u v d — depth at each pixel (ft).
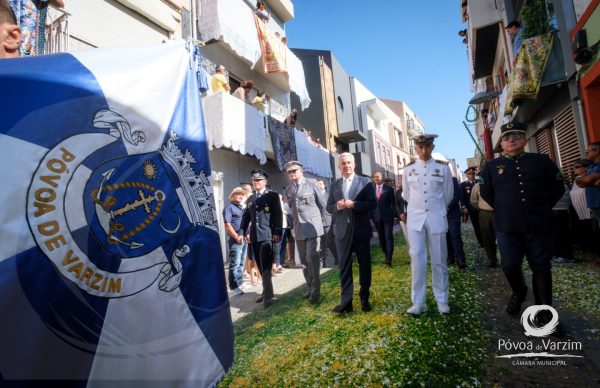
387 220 21.12
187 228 5.66
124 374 4.30
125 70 5.53
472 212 24.26
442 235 11.98
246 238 19.58
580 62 18.31
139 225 4.97
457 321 10.85
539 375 7.52
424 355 8.68
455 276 16.62
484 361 8.30
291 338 10.87
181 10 26.68
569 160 23.63
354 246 12.86
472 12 35.42
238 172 34.27
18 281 3.63
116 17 21.34
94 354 4.07
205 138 6.64
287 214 25.05
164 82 6.12
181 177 5.85
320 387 7.82
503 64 40.04
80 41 19.01
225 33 28.73
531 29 22.20
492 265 18.16
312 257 14.56
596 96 18.45
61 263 4.00
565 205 17.43
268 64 35.32
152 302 4.82
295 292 17.20
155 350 4.68
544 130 29.04
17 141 3.96
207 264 5.80
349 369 8.44
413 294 11.88
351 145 78.84
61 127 4.37
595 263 16.37
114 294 4.43
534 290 10.28
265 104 41.88
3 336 3.43
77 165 4.41
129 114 5.27
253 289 19.84
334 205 13.17
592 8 17.24
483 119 58.65
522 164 10.68
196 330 5.24
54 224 4.03
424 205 12.08
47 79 4.49
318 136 61.57
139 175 5.16
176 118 6.14
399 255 23.43
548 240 10.09
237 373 8.96
